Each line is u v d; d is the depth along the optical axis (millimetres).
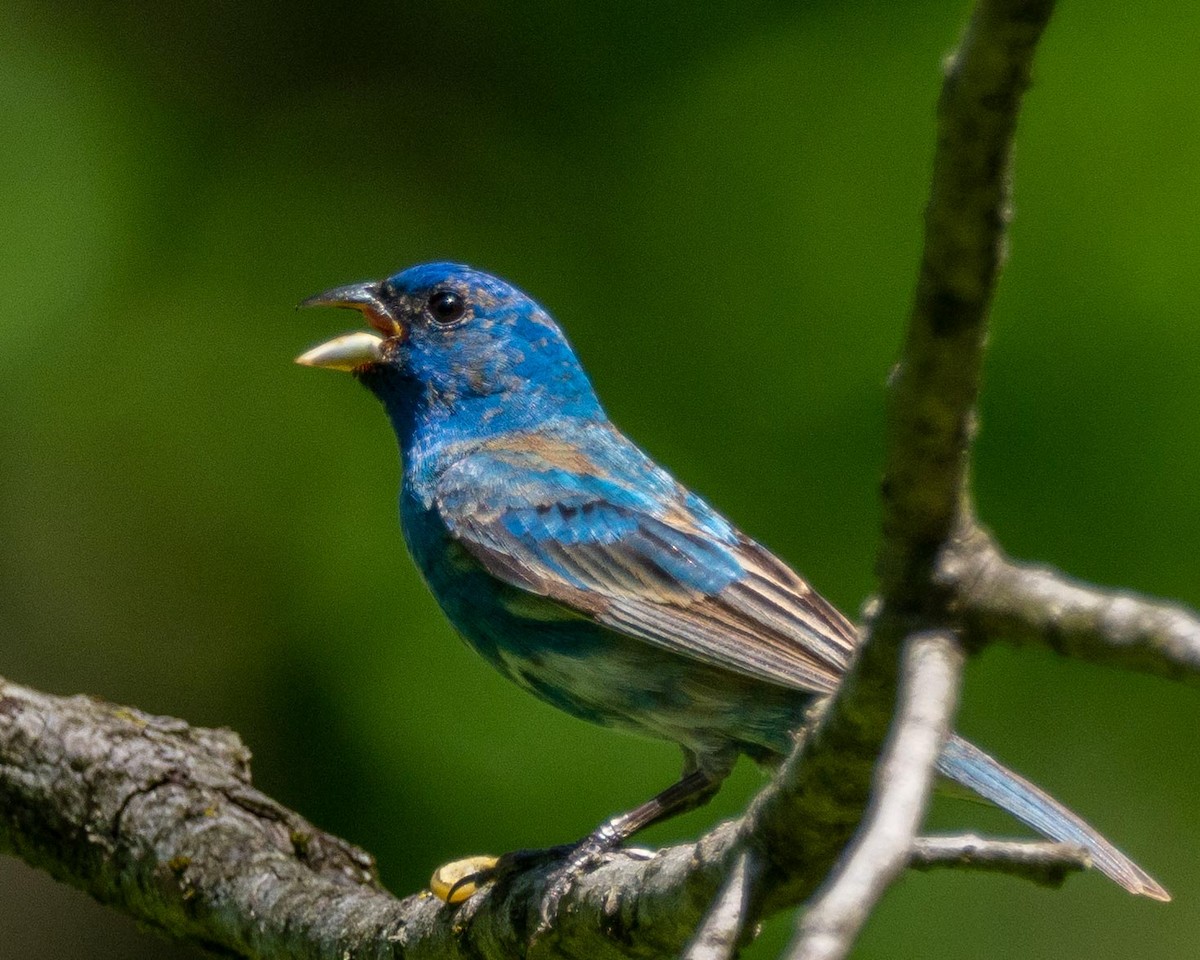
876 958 11367
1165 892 6223
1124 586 11516
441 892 7277
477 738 11469
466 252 13688
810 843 4926
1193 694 11523
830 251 12680
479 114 14367
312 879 7961
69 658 13812
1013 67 3629
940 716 3857
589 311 13047
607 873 6262
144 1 15047
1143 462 11531
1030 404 11734
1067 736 11664
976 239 3811
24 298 13906
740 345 12594
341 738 11828
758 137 13227
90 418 13734
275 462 13297
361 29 15055
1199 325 11578
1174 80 12109
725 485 12195
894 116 12898
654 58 13914
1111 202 11930
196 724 12898
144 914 8258
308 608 12422
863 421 12133
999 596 4008
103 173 14234
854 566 11891
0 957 13812
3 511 13891
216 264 14117
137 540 13609
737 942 4723
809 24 13430
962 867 4336
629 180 13531
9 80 14438
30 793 8430
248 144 14703
